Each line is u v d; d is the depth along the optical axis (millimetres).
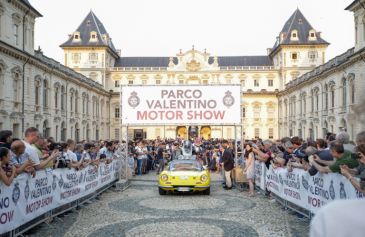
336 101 43469
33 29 39562
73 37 78125
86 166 13211
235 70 82875
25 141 9281
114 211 11852
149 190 17109
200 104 18516
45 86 43531
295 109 64250
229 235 8805
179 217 10898
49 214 9953
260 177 16016
